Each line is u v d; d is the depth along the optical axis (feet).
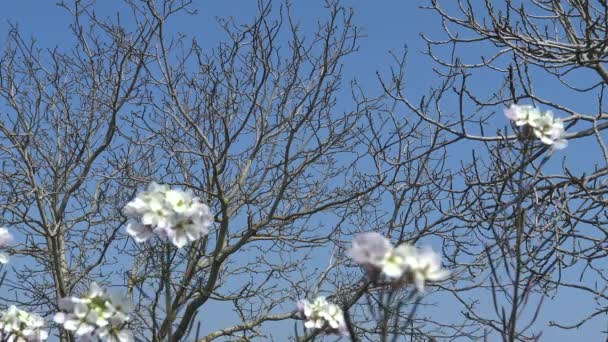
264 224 26.81
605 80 19.52
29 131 28.96
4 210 30.86
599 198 18.84
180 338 24.67
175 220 12.93
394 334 10.18
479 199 18.71
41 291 30.63
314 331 14.07
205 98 29.32
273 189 31.27
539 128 13.46
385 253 9.80
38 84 30.58
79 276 29.48
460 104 18.42
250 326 30.35
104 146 29.58
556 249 17.17
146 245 22.86
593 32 20.86
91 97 30.30
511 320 11.39
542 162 13.50
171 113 28.48
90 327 12.04
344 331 13.96
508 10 20.40
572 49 19.49
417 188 22.20
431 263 9.80
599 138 16.51
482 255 22.53
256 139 30.55
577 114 18.35
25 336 14.76
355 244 9.91
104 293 12.29
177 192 13.19
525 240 17.16
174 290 23.24
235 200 29.55
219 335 30.14
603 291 19.02
